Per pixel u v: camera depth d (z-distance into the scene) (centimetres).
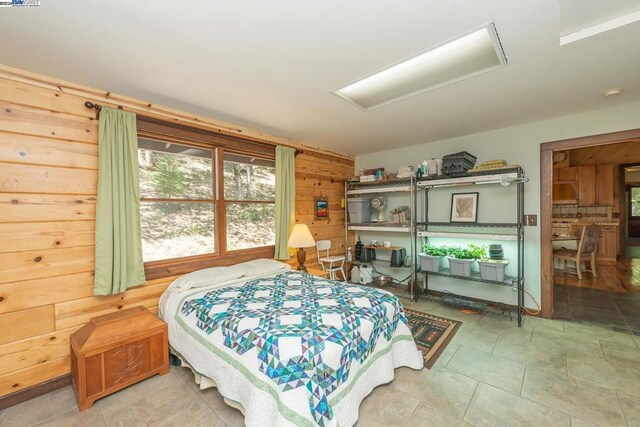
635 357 235
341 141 399
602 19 154
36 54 177
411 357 221
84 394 182
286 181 362
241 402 160
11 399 187
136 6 134
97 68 195
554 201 645
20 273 193
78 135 216
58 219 207
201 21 146
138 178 240
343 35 160
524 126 328
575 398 186
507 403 183
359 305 201
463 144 374
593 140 288
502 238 320
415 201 380
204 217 303
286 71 201
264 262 311
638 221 919
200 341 192
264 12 140
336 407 150
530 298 330
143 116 246
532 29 155
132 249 237
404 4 135
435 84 227
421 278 419
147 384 207
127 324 207
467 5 137
